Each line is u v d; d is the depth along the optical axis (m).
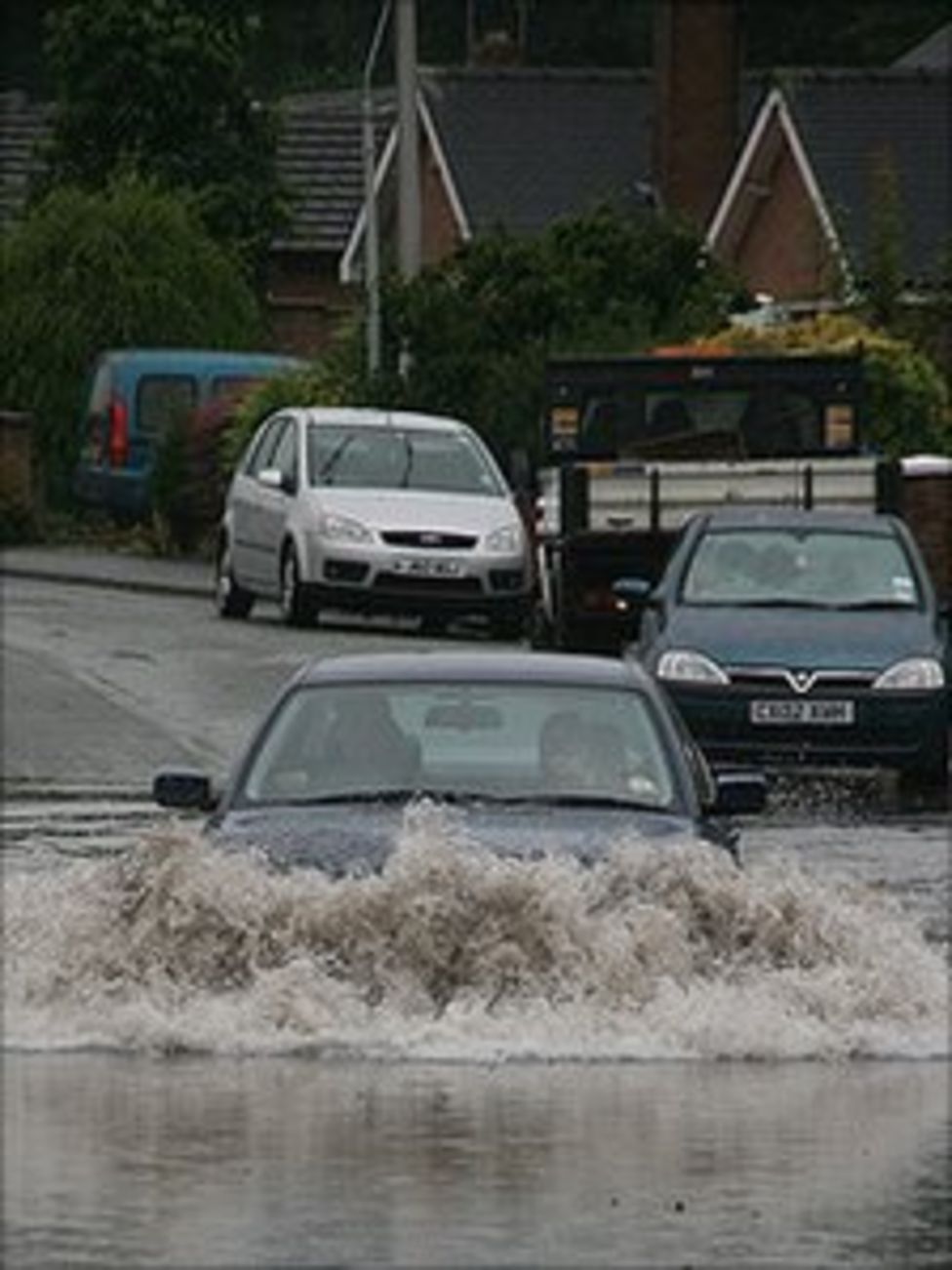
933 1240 26.39
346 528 81.56
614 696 36.84
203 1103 31.11
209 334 121.44
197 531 105.44
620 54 184.12
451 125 144.75
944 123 127.75
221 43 138.75
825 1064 33.47
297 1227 26.64
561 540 76.44
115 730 64.50
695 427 83.31
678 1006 33.47
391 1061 32.88
